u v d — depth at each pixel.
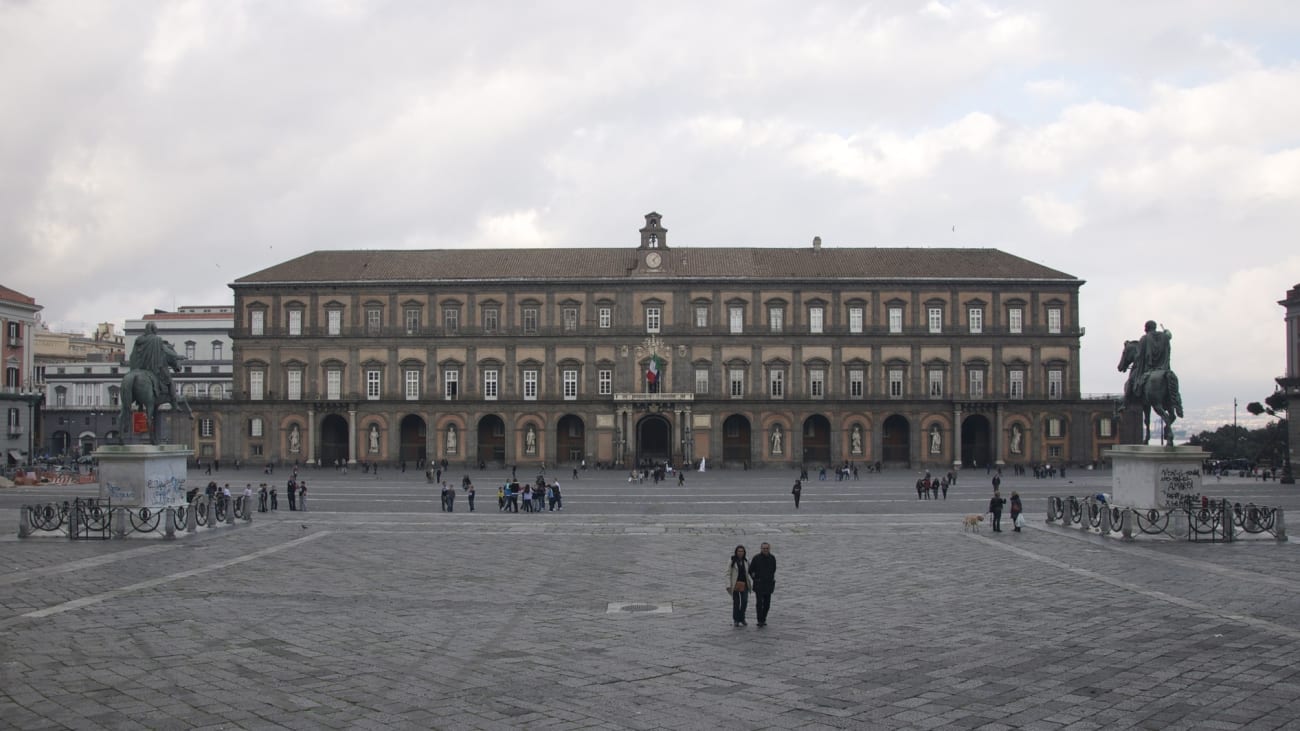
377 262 137.75
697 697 19.77
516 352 131.25
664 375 130.25
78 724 17.97
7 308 132.75
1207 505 45.47
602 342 130.75
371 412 131.62
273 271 136.38
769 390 130.38
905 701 19.42
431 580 34.88
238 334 133.12
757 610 26.81
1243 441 180.25
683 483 97.25
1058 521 53.72
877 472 123.12
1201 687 20.23
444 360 131.62
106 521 45.22
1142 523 45.44
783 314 130.88
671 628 26.53
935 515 61.16
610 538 48.31
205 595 31.30
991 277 130.88
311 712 18.72
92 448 168.50
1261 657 22.69
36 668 21.91
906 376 130.50
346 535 48.97
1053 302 130.62
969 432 136.25
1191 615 27.59
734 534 50.09
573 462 133.62
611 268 134.25
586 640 25.02
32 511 46.47
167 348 49.72
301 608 29.28
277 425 131.75
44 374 175.38
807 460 133.75
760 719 18.30
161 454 47.25
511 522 56.50
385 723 18.06
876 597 31.31
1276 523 43.69
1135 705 19.03
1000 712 18.67
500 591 32.62
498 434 134.12
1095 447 129.50
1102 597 30.70
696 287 130.88
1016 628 26.22
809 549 43.72
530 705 19.20
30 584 32.91
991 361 130.12
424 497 77.94
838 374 130.38
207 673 21.58
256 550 42.47
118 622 26.92
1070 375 130.12
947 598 30.97
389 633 25.83
